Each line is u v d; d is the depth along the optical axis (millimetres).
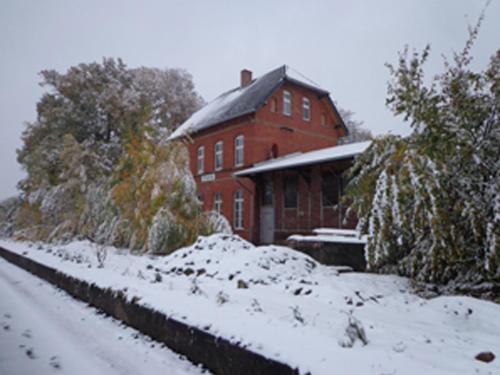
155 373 3123
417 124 6543
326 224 16109
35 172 23359
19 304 5793
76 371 3182
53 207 17438
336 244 10016
